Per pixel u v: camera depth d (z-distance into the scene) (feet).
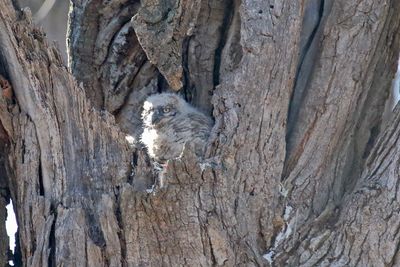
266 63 36.42
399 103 37.45
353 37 38.01
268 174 35.63
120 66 39.42
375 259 34.40
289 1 36.96
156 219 33.22
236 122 35.76
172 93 41.47
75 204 34.19
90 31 39.40
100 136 35.22
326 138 37.32
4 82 35.70
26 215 34.71
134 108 40.37
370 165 36.58
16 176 35.60
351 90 37.70
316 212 36.37
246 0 36.99
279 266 34.47
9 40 35.01
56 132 35.12
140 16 37.14
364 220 34.94
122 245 33.40
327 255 34.65
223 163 34.99
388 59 39.40
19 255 36.52
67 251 33.35
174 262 33.24
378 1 38.19
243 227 34.42
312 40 38.96
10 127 35.60
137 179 34.09
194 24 37.42
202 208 33.60
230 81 36.42
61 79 35.40
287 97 36.52
